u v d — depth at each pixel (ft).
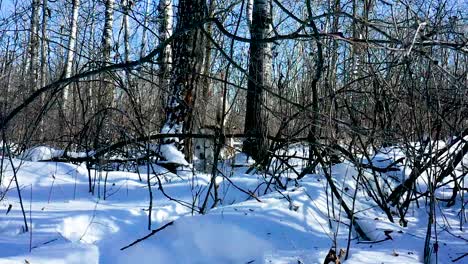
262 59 16.72
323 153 13.79
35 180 13.80
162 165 16.60
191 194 13.24
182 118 17.72
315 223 11.05
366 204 12.65
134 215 11.12
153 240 9.99
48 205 11.84
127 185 13.79
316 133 13.01
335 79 13.05
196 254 9.75
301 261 9.16
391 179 14.39
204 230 10.04
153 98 17.81
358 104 13.50
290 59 17.39
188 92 16.81
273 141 14.73
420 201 13.50
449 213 12.41
